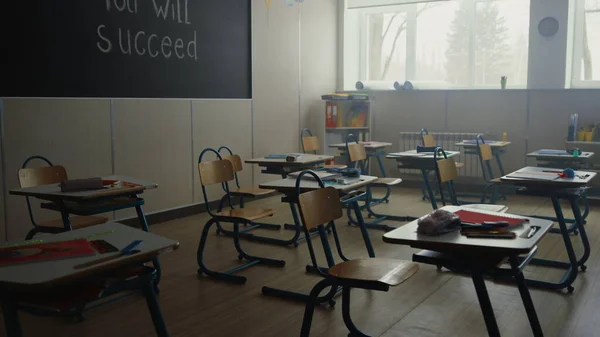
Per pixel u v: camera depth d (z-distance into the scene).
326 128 7.86
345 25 8.41
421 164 5.31
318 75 8.02
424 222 2.16
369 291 3.58
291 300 3.44
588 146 6.78
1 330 3.00
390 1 7.94
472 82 7.91
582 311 3.24
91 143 4.95
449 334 2.92
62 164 4.73
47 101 4.58
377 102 8.35
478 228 2.20
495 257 2.14
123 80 5.21
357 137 8.31
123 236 2.01
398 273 2.40
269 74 7.03
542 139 7.29
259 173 6.98
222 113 6.34
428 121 8.02
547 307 3.30
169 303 3.39
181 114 5.81
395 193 7.50
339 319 3.12
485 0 7.69
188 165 5.95
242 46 6.58
